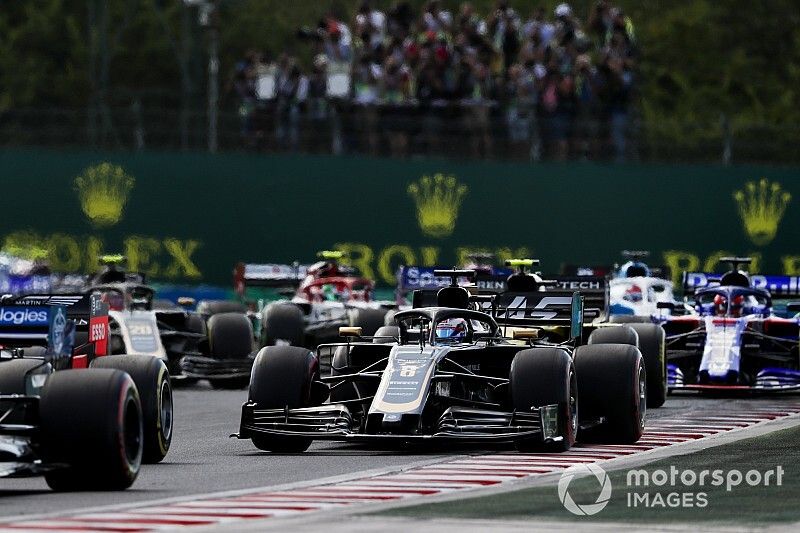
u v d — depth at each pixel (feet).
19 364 136.77
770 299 245.04
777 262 412.36
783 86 655.76
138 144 403.54
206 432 177.47
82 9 652.07
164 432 141.28
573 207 404.98
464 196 402.31
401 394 146.20
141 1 652.89
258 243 400.88
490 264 402.11
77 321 149.18
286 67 401.90
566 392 147.54
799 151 422.00
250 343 253.03
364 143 402.31
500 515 104.53
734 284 251.39
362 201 402.31
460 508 108.06
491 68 396.57
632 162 407.85
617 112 403.13
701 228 410.31
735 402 221.46
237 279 346.13
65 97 617.21
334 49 398.83
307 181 401.90
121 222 398.01
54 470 116.16
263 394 152.35
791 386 225.35
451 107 397.60
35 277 302.66
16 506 109.50
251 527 98.58
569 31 395.34
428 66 394.52
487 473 131.13
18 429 116.57
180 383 269.85
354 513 105.50
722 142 435.94
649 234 408.05
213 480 127.65
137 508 108.37
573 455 146.00
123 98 602.44
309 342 323.16
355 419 152.46
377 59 397.60
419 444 156.66
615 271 327.26
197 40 576.61
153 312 246.06
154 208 399.24
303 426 149.28
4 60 617.62
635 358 159.43
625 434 158.30
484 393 163.63
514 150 402.72
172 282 398.83
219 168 400.67
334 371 165.37
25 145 415.23
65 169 397.80
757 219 412.16
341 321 315.17
